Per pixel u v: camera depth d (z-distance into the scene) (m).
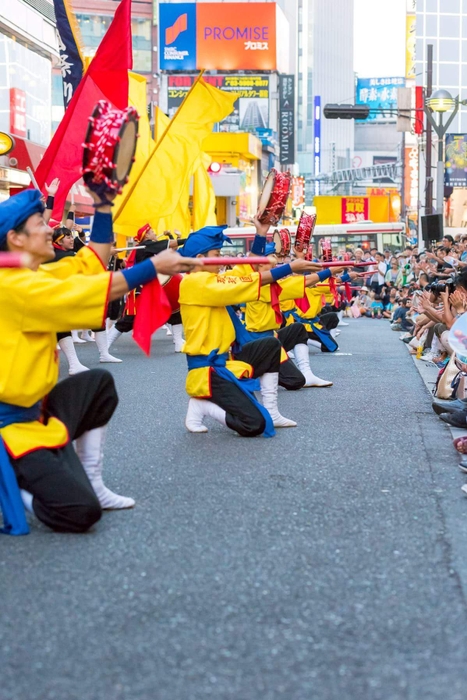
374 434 8.04
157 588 4.31
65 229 11.70
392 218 52.09
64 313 4.82
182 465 6.80
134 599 4.18
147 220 12.88
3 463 5.00
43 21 26.42
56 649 3.68
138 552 4.80
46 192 9.50
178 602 4.14
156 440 7.76
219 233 7.69
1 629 3.87
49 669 3.52
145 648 3.69
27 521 5.32
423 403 9.86
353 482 6.28
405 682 3.40
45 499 4.99
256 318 9.93
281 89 83.19
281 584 4.36
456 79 132.50
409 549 4.86
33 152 23.48
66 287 4.82
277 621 3.94
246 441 7.71
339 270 9.59
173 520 5.36
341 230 39.62
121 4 9.40
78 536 5.05
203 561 4.67
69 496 4.97
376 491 6.04
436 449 7.41
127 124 4.84
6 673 3.49
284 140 84.56
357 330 21.75
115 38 9.34
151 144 13.63
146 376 12.34
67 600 4.17
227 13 80.12
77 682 3.41
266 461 6.92
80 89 9.41
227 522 5.33
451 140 38.34
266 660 3.58
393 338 19.09
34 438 5.02
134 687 3.38
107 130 4.77
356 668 3.51
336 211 47.84
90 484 5.12
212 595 4.23
